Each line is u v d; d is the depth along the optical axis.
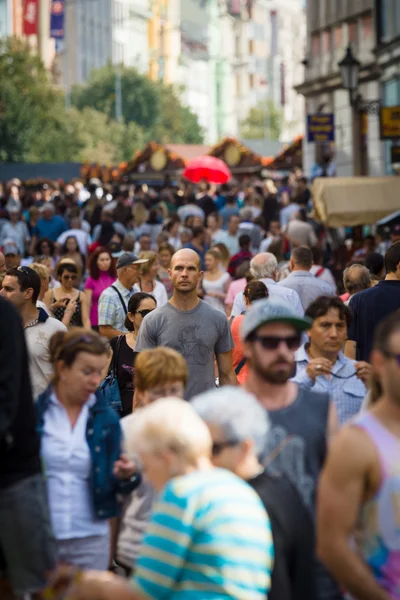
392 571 10.52
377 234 44.59
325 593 11.80
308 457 12.22
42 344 20.28
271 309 12.30
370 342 20.34
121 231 58.09
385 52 74.56
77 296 29.09
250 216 56.44
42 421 14.19
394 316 10.66
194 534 9.98
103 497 14.12
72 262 28.94
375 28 77.38
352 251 45.66
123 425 14.40
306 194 76.38
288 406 12.44
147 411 10.56
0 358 12.61
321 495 10.52
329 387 16.06
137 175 145.62
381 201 44.16
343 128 90.31
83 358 13.97
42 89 184.75
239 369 22.25
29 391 13.15
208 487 10.09
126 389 21.81
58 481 14.09
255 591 9.99
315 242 40.62
